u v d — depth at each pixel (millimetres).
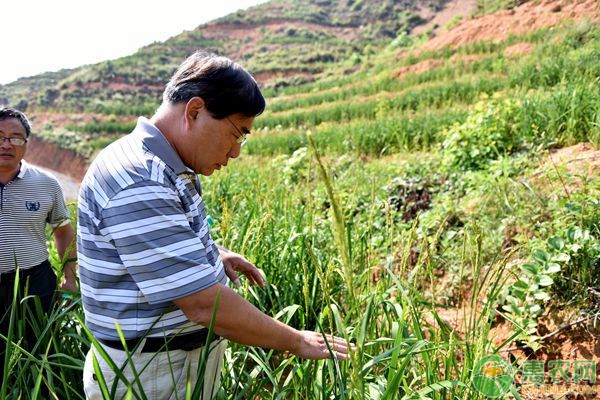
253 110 1627
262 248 3119
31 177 2777
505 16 23188
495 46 20641
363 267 2908
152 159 1516
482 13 26453
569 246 2861
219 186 5559
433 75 20297
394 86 21719
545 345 2762
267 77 46312
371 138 9984
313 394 2047
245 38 64188
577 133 5312
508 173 4242
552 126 5559
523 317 2783
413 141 9188
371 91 23359
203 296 1481
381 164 7430
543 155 5000
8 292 2646
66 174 34812
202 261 1506
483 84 13234
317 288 2957
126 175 1473
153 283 1458
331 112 18750
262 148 13805
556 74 10188
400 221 4535
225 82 1554
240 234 3088
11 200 2670
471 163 5809
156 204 1458
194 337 1690
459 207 4262
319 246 3422
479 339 1909
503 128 5938
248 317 1532
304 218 3721
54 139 38156
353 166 6160
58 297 2688
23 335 2244
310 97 27016
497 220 3777
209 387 1846
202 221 1724
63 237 3047
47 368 1899
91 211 1522
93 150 34969
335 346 1662
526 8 22734
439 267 3697
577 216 3100
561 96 5875
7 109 2670
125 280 1538
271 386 2615
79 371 2279
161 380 1682
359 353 1465
